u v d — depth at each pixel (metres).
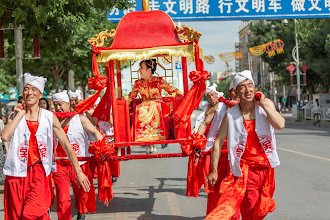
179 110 6.82
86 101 6.77
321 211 7.04
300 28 43.25
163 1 19.70
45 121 4.95
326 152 15.09
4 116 44.25
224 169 6.34
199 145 6.46
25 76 4.97
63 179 6.28
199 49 7.03
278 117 4.66
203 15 19.80
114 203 8.14
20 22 12.70
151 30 7.22
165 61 7.76
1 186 10.61
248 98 4.74
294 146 17.30
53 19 12.87
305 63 45.72
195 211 7.36
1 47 15.92
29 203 4.84
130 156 6.55
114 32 7.16
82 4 13.32
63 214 6.20
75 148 6.59
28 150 4.91
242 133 4.80
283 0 19.88
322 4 19.95
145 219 6.89
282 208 7.26
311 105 41.72
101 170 6.55
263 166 4.84
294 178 10.04
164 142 6.86
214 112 6.72
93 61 6.93
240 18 19.84
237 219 5.30
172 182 10.22
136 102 7.65
